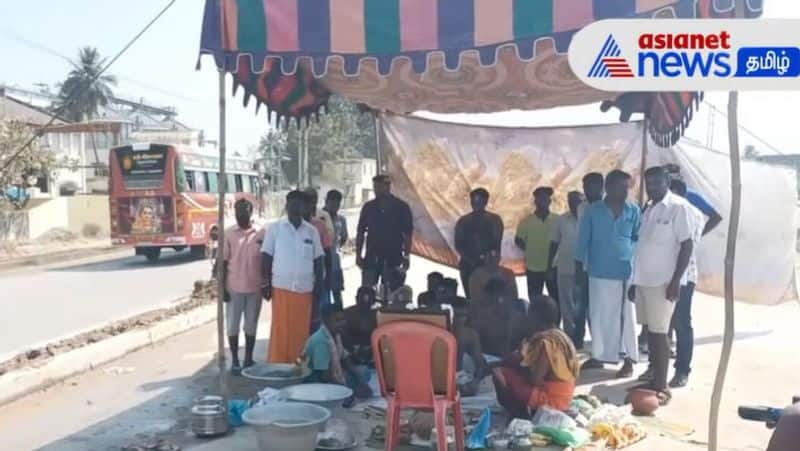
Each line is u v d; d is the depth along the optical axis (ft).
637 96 25.75
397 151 34.81
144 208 64.85
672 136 25.11
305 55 15.98
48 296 44.91
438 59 17.12
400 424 16.74
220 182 18.19
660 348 19.04
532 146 33.71
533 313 17.40
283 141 141.38
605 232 20.68
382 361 15.19
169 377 23.21
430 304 20.65
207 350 27.48
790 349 25.00
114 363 25.38
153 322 31.30
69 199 101.35
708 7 14.42
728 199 30.30
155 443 16.49
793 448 5.46
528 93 24.00
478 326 22.35
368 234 27.91
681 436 16.46
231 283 22.98
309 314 21.62
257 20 16.06
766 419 8.63
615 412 17.03
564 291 25.36
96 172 148.56
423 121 34.53
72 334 30.68
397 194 34.99
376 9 15.61
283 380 19.25
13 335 31.96
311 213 24.18
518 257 34.14
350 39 15.72
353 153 186.60
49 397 20.99
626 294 20.79
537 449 15.38
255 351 27.27
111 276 56.44
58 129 85.71
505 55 18.83
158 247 68.90
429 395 14.80
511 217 34.14
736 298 31.04
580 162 33.14
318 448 15.84
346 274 51.67
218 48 16.29
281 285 21.18
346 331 21.56
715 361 23.36
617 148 32.58
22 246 85.46
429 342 14.64
